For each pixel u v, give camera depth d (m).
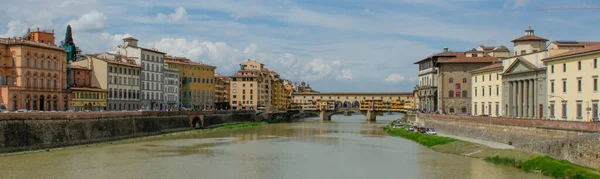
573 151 77.62
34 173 81.31
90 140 123.44
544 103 115.94
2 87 130.12
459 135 136.88
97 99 169.75
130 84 189.12
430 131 150.25
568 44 135.50
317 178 80.69
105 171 84.62
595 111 95.88
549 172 76.69
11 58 135.12
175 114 173.62
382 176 81.81
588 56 98.12
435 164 92.19
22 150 104.25
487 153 98.38
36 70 139.75
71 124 118.69
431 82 193.75
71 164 90.69
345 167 90.88
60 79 149.00
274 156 105.56
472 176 78.88
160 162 95.44
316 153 110.69
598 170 71.38
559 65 109.25
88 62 175.88
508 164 88.19
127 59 193.12
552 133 92.19
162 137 149.75
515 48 156.38
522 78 126.06
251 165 93.12
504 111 136.62
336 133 171.88
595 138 72.44
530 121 100.25
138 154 106.31
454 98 177.88
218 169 88.44
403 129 170.50
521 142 103.56
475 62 175.75
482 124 122.56
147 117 153.25
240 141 138.50
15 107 132.38
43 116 111.19
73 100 158.50
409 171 85.69
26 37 163.38
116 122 135.88
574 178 70.81
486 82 150.38
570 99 104.75
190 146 123.44
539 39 152.62
